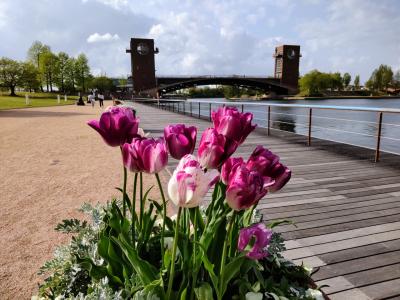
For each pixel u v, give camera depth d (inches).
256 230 36.1
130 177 190.2
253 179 32.2
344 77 3946.9
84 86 2618.1
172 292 40.9
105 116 39.8
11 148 297.1
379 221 114.6
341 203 132.3
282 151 242.5
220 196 46.4
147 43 2662.4
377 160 205.2
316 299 49.1
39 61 2348.7
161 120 504.4
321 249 95.4
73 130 437.1
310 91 3070.9
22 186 174.7
